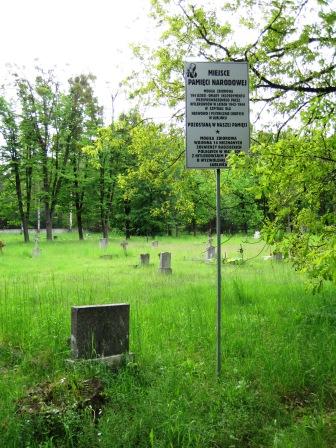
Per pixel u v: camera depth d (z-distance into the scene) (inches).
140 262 839.7
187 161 225.9
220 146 227.5
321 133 202.1
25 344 265.7
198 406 185.6
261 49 412.8
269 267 773.9
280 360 227.9
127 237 2118.6
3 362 246.7
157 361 237.5
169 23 478.3
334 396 203.0
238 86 228.4
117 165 1822.1
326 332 286.8
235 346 266.7
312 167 202.1
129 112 570.3
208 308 375.6
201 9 459.2
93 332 234.4
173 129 551.2
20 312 330.6
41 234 2556.6
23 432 161.2
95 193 1903.3
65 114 1819.6
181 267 802.8
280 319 332.2
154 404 182.7
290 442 161.2
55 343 255.9
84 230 3031.5
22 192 1952.5
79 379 195.0
